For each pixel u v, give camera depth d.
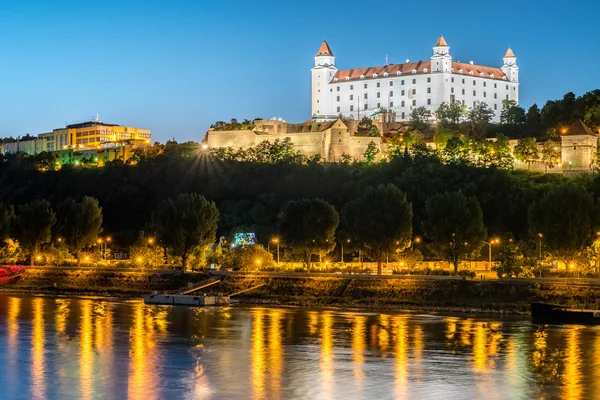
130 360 120.31
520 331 142.00
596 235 186.00
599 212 186.00
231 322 154.50
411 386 105.12
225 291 194.62
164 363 118.50
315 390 103.81
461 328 145.38
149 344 132.12
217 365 117.19
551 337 135.88
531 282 169.88
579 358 119.69
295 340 135.12
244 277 198.12
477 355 122.12
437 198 197.38
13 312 168.88
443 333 140.38
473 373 111.31
